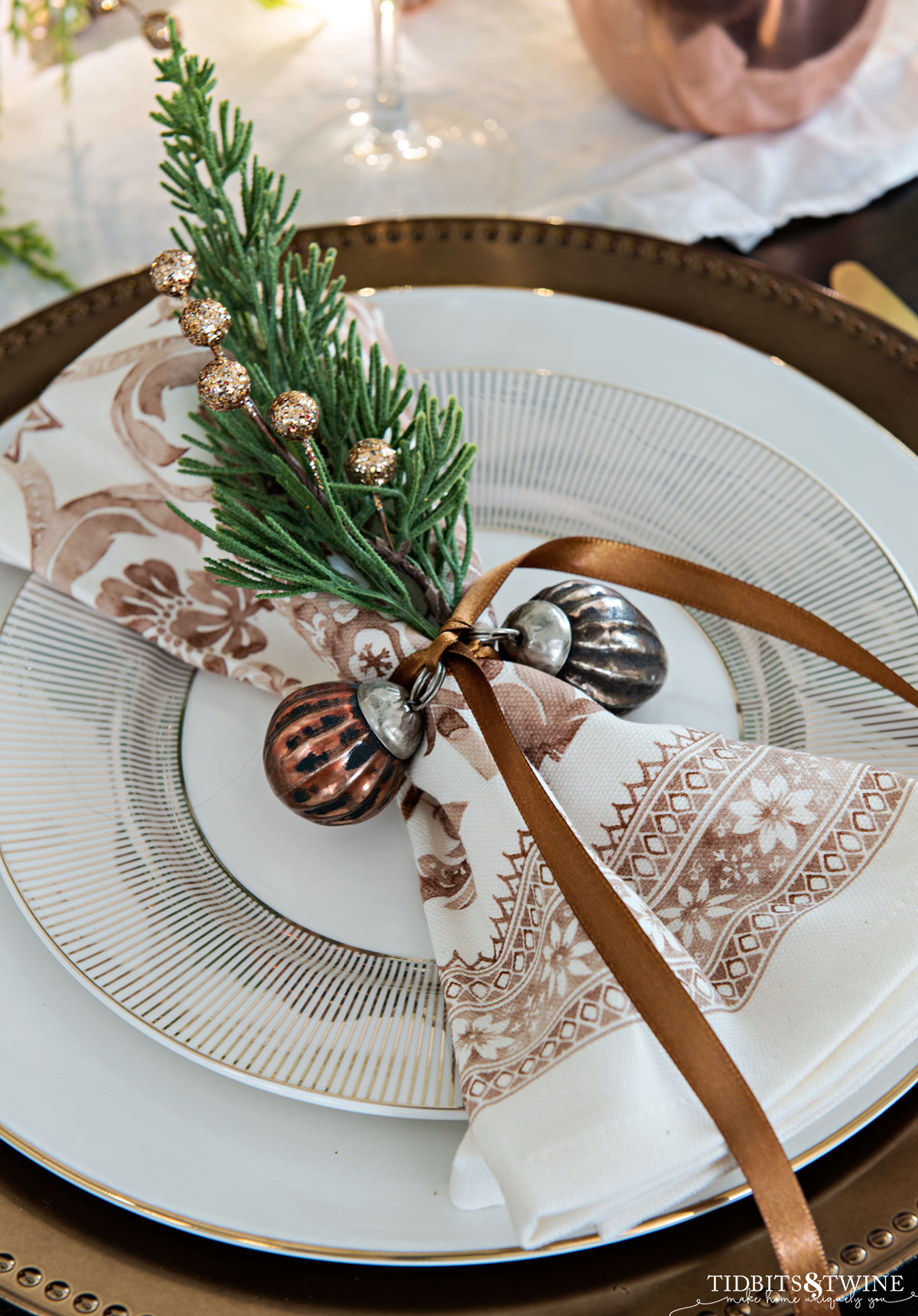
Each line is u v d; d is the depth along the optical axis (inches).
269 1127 13.0
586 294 18.4
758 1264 12.4
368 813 14.2
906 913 13.1
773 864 13.5
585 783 13.9
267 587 14.4
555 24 24.6
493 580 14.5
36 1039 13.5
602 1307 12.3
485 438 17.4
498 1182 12.2
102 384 16.3
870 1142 12.9
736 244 20.6
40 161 22.0
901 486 16.5
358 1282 12.5
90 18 23.6
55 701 15.6
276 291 15.8
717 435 16.8
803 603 16.0
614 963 12.7
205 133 15.0
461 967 13.6
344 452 15.0
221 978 13.8
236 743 15.6
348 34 25.0
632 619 14.7
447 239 18.8
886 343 17.8
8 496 16.3
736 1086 12.3
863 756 14.9
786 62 19.8
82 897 14.2
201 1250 12.6
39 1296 12.4
